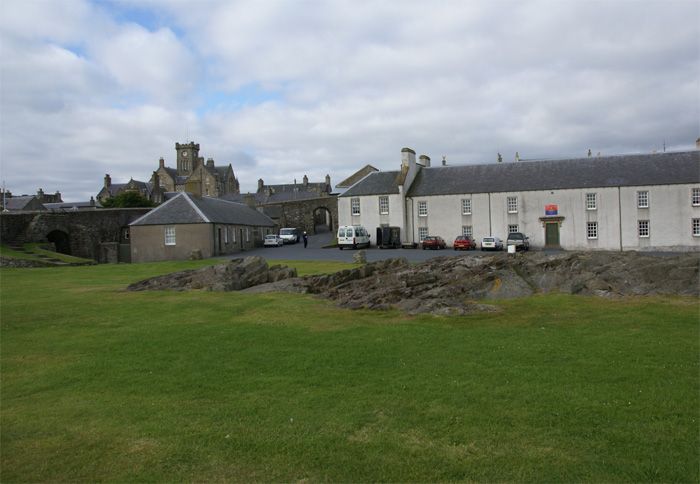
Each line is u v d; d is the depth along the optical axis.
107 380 9.94
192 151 132.50
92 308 17.42
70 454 6.94
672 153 50.38
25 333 13.84
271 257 44.50
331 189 125.44
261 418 7.99
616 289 18.59
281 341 12.64
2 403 8.83
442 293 18.03
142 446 7.14
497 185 53.47
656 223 48.25
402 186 55.94
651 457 6.61
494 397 8.65
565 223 50.78
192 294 20.36
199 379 9.90
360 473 6.37
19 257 40.25
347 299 18.25
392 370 10.20
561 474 6.25
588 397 8.56
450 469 6.41
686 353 10.91
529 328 13.60
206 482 6.21
